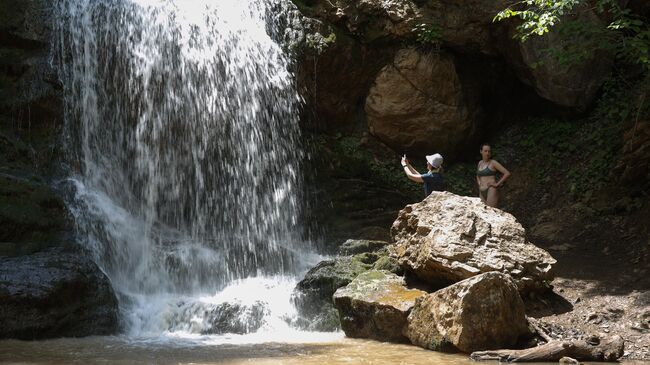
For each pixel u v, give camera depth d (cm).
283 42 1471
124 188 1227
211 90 1374
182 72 1341
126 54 1269
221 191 1359
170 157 1303
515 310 777
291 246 1361
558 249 1218
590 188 1372
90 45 1226
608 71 1512
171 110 1315
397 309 837
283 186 1430
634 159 1260
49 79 1156
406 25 1529
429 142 1588
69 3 1214
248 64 1434
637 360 731
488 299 761
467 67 1620
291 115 1484
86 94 1206
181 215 1297
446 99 1575
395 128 1576
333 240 1340
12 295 821
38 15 1172
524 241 919
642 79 1473
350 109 1591
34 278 853
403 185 1561
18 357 707
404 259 946
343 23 1528
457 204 936
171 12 1352
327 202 1410
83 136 1188
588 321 855
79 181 1138
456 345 754
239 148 1394
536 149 1577
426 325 799
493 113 1688
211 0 1412
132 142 1257
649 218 1180
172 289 1091
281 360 707
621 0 1414
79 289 888
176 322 938
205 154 1348
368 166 1537
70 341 827
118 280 1089
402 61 1550
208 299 1002
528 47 1501
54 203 1030
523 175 1552
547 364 705
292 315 975
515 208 1488
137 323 940
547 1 1198
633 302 894
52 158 1130
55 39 1182
